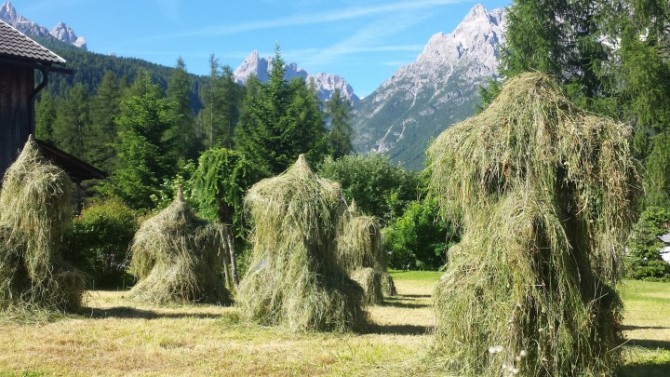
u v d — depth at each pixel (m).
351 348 7.65
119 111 61.09
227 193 14.34
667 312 12.95
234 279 14.30
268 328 9.02
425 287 18.69
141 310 11.06
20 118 15.37
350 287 9.39
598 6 31.17
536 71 6.15
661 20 28.33
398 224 28.17
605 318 5.72
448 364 6.24
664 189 25.58
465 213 6.16
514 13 32.22
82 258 16.45
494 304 5.70
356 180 36.75
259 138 45.78
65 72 15.91
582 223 5.71
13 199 9.62
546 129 5.71
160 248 12.45
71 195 10.04
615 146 5.71
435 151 6.37
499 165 5.80
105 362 6.66
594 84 30.92
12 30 15.75
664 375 6.30
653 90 26.39
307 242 9.23
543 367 5.53
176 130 53.75
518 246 5.42
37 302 9.51
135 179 44.78
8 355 6.86
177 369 6.40
